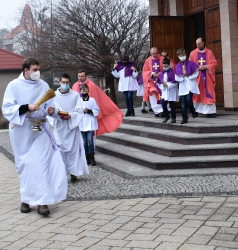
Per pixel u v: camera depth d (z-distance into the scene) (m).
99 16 28.98
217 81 12.69
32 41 35.56
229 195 6.29
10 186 7.98
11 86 5.98
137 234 5.00
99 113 9.66
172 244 4.62
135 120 11.63
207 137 8.80
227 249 4.39
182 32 13.52
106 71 29.25
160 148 8.92
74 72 30.61
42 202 5.80
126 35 29.75
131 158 9.17
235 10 11.74
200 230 4.96
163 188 6.88
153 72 11.96
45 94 5.85
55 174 6.01
